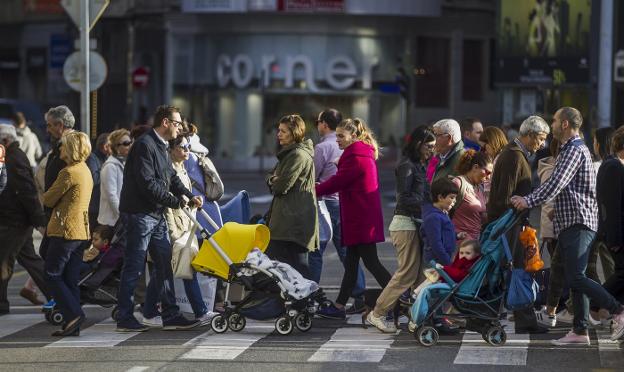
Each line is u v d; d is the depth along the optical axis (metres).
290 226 25.64
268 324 26.06
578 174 23.31
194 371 20.77
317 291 24.88
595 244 25.20
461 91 96.25
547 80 79.50
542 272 26.44
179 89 93.44
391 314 25.06
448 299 23.02
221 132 91.75
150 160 24.52
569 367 21.19
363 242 25.67
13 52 106.31
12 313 27.83
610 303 22.97
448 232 23.45
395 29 92.06
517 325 24.31
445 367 21.14
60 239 24.38
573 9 78.19
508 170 23.94
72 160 24.50
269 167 90.81
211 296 26.05
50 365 21.39
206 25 91.94
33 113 82.75
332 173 28.61
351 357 22.00
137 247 24.69
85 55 37.97
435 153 26.55
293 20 90.12
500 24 80.94
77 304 24.52
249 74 90.56
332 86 90.81
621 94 60.84
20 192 26.81
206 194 27.16
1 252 27.28
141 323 25.38
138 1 94.75
